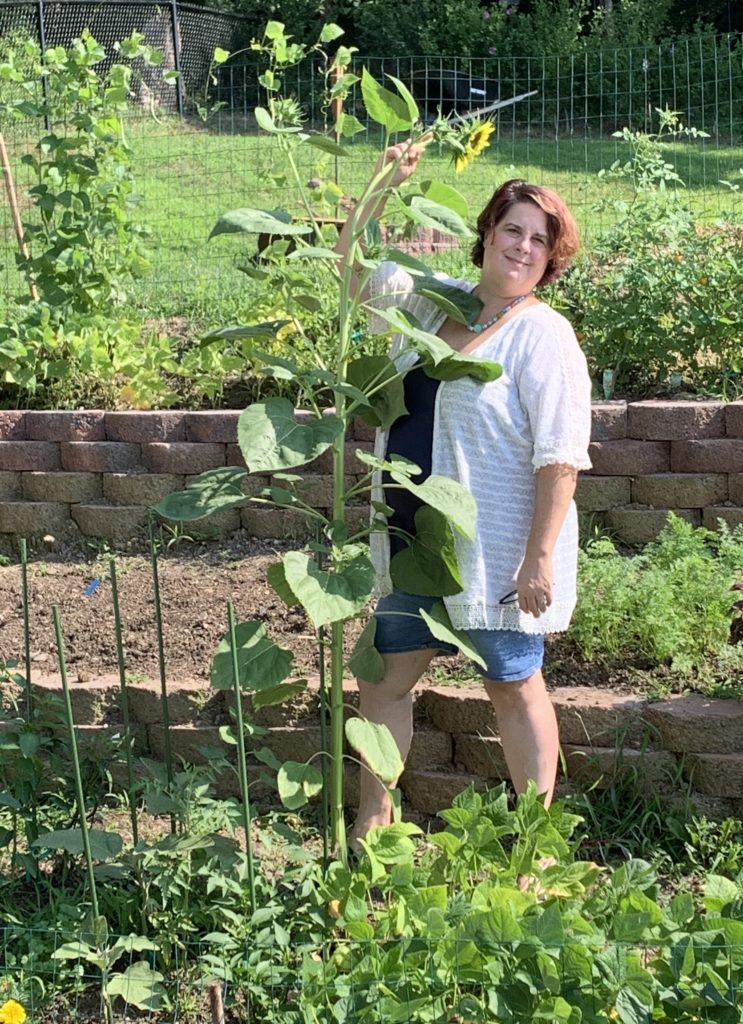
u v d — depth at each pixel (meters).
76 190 6.63
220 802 3.73
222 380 6.16
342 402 3.45
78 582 5.29
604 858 3.85
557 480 3.45
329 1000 3.05
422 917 3.06
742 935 2.88
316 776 3.40
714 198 9.62
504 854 3.29
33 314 6.15
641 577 4.53
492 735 4.11
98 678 4.43
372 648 3.61
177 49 15.59
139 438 5.70
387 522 3.71
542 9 18.25
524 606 3.49
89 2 15.84
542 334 3.50
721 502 5.31
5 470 5.78
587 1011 2.87
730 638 4.47
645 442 5.34
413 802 4.21
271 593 5.03
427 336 3.24
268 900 3.47
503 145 12.66
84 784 4.15
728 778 3.95
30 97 6.93
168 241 9.31
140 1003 3.22
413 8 18.44
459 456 3.51
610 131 14.40
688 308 6.00
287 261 5.82
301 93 13.73
